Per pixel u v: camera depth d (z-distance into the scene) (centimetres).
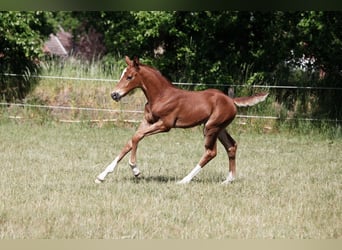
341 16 1838
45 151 1334
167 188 954
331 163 1296
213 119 984
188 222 768
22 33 1928
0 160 1196
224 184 1004
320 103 1877
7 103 1877
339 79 1923
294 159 1334
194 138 1634
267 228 752
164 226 744
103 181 991
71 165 1161
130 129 1780
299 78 1945
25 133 1616
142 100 1878
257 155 1375
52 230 714
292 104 1889
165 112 974
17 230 712
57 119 1848
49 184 965
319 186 1031
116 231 720
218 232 728
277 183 1040
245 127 1816
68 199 864
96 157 1276
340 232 748
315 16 1852
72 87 1919
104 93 1898
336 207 879
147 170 1135
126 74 971
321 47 1880
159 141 1566
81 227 729
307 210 846
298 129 1798
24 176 1030
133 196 891
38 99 1916
